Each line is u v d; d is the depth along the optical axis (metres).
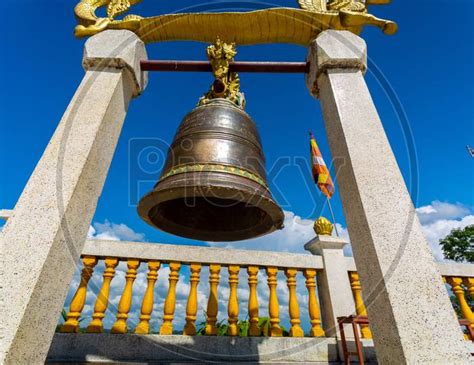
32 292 2.00
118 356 3.77
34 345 2.02
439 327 2.04
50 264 2.18
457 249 18.20
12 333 1.85
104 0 3.81
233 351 4.07
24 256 2.13
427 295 2.16
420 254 2.32
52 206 2.36
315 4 3.72
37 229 2.25
